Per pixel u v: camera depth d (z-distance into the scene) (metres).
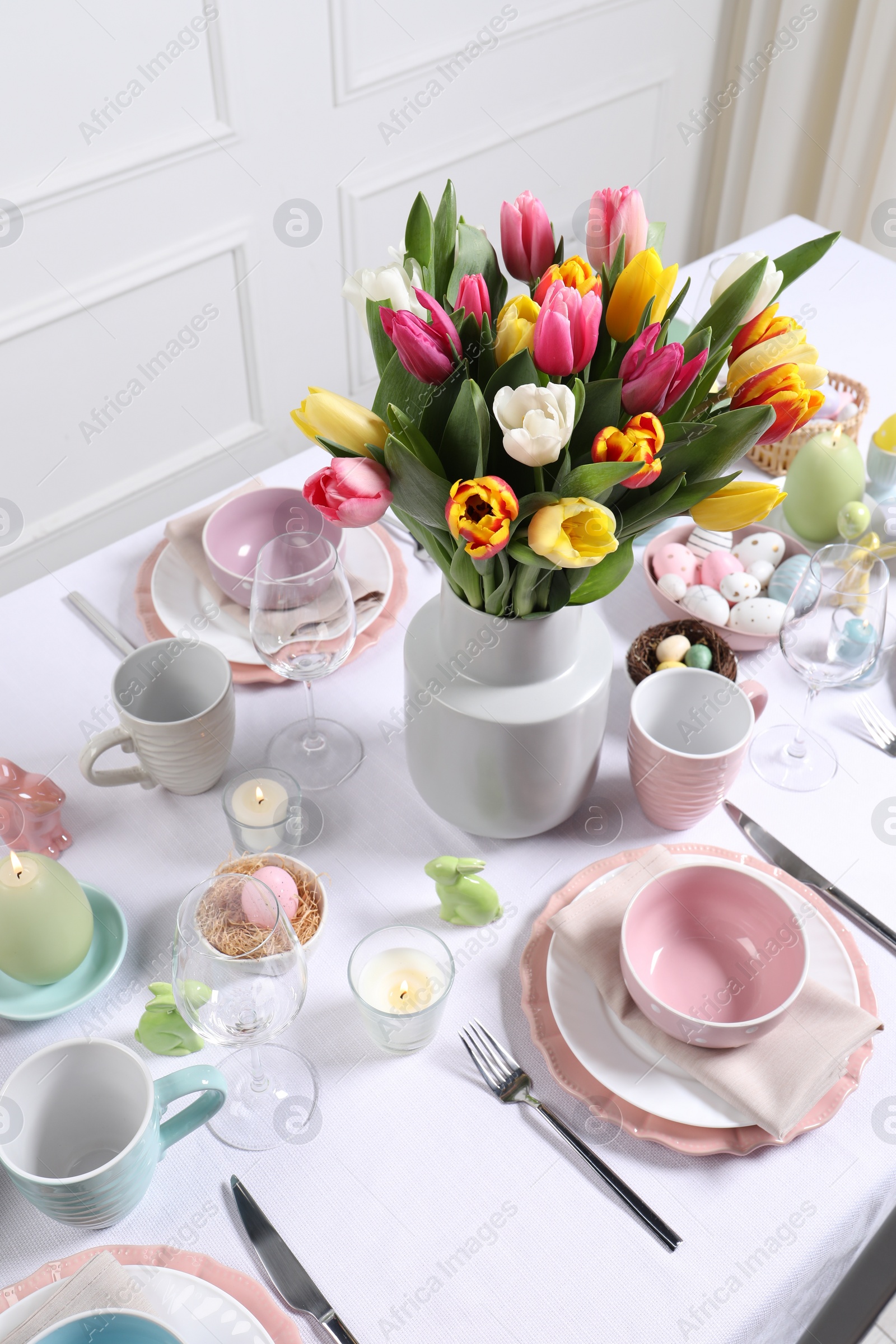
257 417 2.26
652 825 0.90
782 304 1.41
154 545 1.14
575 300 0.58
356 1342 0.63
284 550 0.85
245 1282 0.63
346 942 0.82
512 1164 0.70
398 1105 0.73
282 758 0.94
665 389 0.61
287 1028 0.76
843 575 0.91
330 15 1.83
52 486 2.03
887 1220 0.82
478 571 0.69
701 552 1.05
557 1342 0.63
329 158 2.01
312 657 0.85
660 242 0.75
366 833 0.89
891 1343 1.22
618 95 2.34
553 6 2.10
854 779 0.93
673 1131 0.70
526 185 2.36
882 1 2.03
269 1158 0.70
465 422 0.62
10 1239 0.67
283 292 2.12
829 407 1.17
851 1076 0.73
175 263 1.92
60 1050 0.65
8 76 1.58
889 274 1.46
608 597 1.08
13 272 1.76
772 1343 0.71
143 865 0.87
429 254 0.74
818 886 0.83
